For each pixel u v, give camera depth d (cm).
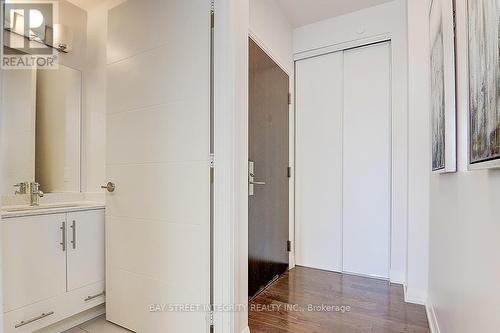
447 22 124
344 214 297
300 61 319
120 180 194
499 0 68
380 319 197
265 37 254
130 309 187
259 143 245
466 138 110
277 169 283
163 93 174
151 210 178
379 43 281
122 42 193
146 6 181
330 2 272
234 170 158
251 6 227
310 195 315
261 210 249
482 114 81
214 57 159
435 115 163
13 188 201
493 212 84
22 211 166
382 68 281
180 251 167
